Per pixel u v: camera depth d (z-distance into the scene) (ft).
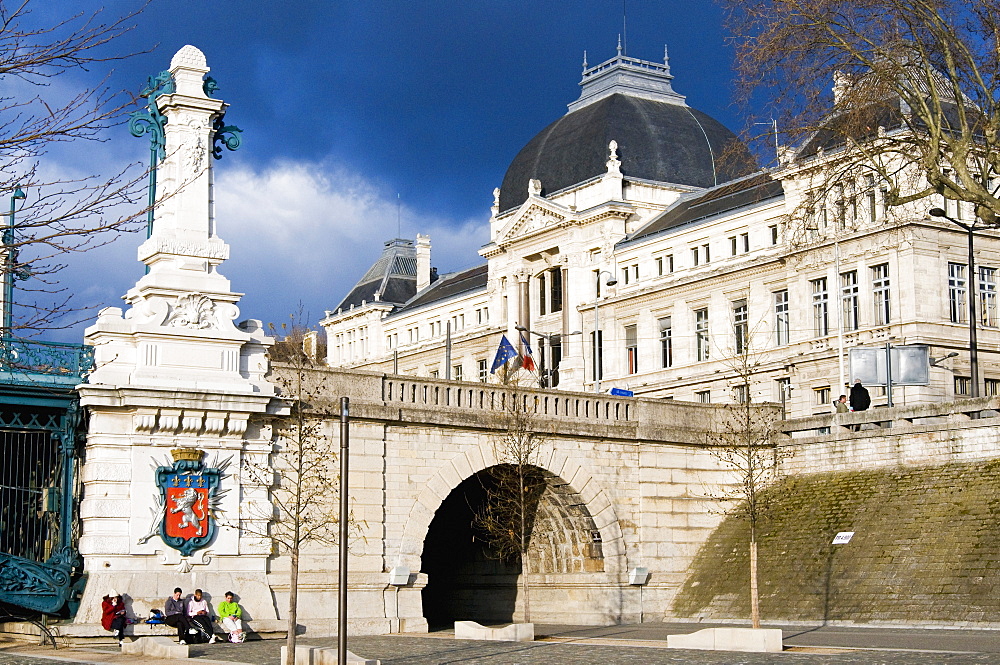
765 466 149.48
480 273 328.29
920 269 193.77
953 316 197.47
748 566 142.20
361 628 126.52
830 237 204.33
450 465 135.74
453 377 309.01
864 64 94.99
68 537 117.60
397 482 132.26
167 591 116.78
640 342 244.42
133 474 117.19
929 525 128.36
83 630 112.16
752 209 223.10
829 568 132.57
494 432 138.92
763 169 111.24
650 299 242.58
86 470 116.88
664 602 148.46
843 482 143.95
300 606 124.47
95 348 121.19
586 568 150.61
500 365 232.53
